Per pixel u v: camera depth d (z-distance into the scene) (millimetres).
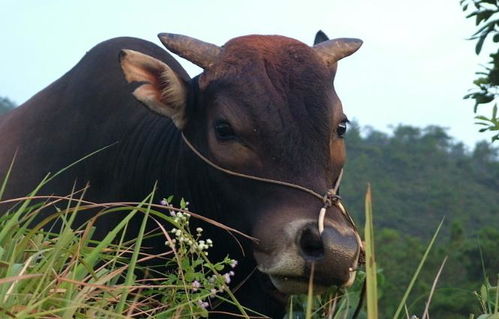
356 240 4574
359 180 86312
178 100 5426
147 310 4156
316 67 5133
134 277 4414
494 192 88438
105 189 6102
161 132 5953
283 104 4945
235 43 5340
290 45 5266
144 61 5395
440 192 83688
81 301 3508
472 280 26047
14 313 3232
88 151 6199
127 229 5867
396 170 92000
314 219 4578
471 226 77188
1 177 6414
